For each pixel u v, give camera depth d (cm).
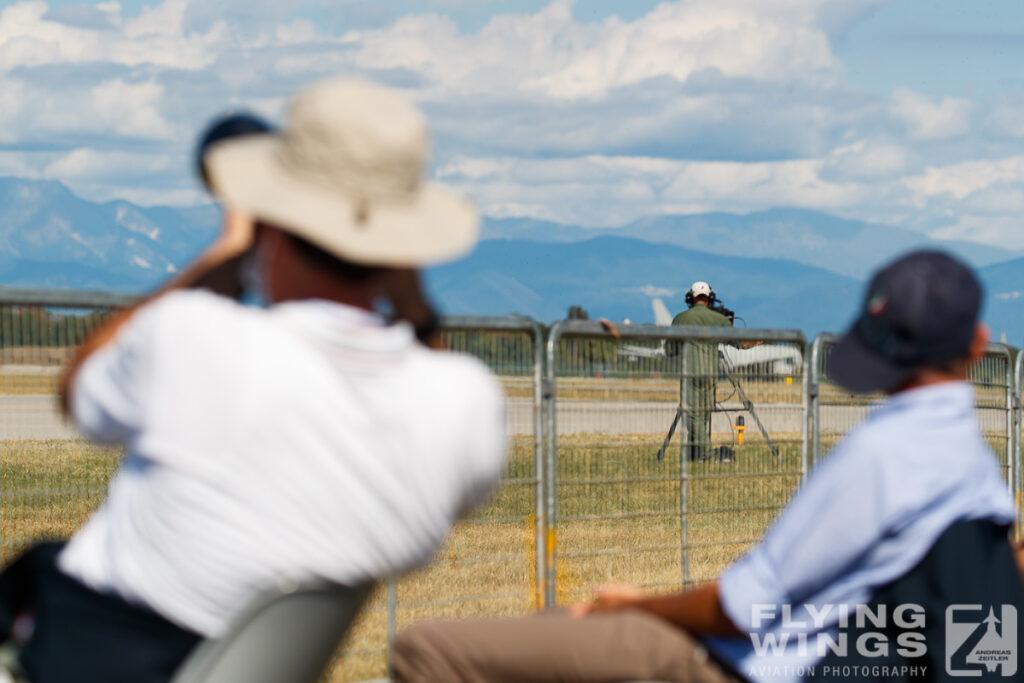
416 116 915
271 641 895
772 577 1179
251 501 864
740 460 2712
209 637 892
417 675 1323
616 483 2528
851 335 1229
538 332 2370
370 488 902
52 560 950
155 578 880
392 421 914
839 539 1148
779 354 2756
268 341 875
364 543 909
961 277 1177
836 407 2894
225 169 905
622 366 2516
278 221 880
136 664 891
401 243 893
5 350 1784
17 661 953
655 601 1291
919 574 1157
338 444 884
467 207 941
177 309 871
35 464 2202
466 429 967
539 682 1288
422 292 1039
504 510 2564
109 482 2297
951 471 1152
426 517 952
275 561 873
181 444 850
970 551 1148
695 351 2630
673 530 2636
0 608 979
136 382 867
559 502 2547
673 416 2602
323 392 880
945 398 1180
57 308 1809
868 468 1145
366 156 880
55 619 920
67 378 924
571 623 1287
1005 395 3353
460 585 2536
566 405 2438
